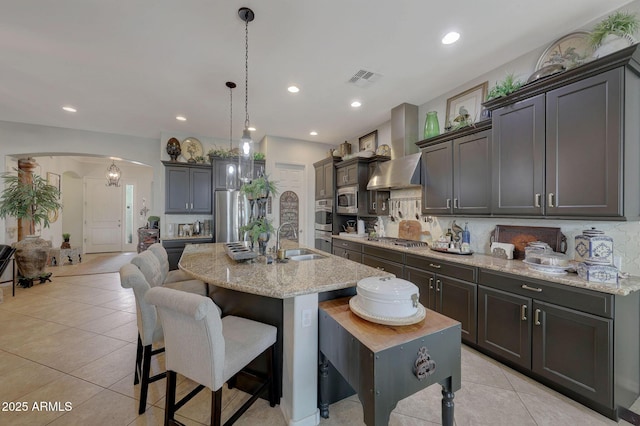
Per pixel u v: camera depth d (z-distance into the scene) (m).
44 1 1.84
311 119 4.27
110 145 4.98
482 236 2.90
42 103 3.59
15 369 2.13
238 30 2.16
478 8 1.94
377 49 2.43
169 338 1.38
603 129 1.75
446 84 3.11
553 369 1.86
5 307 3.52
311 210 5.64
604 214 1.75
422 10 1.96
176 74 2.84
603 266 1.72
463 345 2.53
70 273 5.45
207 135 5.16
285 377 1.64
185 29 2.14
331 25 2.11
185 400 1.51
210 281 1.68
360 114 4.06
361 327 1.32
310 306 1.58
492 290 2.24
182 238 4.77
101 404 1.75
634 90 1.73
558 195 1.98
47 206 4.70
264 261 2.29
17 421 1.60
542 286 1.92
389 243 3.56
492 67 2.75
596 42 1.82
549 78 1.99
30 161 4.94
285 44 2.35
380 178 3.87
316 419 1.59
